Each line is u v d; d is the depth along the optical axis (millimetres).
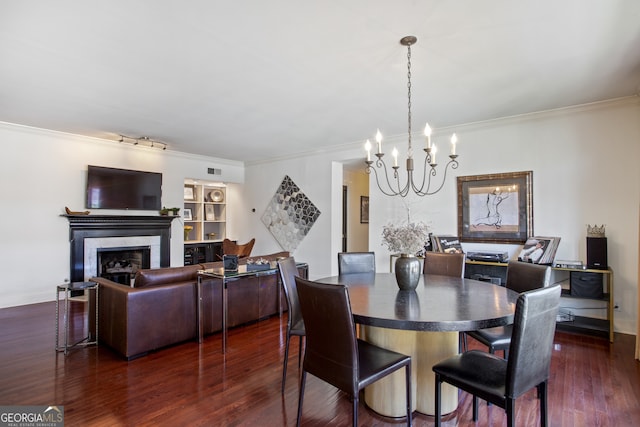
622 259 3549
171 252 6383
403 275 2350
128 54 2588
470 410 2238
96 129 4816
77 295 5152
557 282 3857
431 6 1993
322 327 1788
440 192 4715
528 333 1486
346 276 3021
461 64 2748
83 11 2041
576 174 3783
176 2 1957
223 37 2346
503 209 4215
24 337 3480
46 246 4926
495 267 4039
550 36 2322
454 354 2246
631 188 3510
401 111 3932
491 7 2004
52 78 3033
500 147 4258
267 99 3553
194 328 3438
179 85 3193
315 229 6230
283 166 6785
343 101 3609
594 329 3482
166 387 2477
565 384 2516
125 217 5535
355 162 6102
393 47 2482
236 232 7797
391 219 5176
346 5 1985
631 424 2023
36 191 4852
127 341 2941
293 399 2336
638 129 3477
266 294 4219
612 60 2674
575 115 3789
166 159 6312
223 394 2385
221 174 7188
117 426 2006
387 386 2152
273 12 2055
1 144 4566
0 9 2008
